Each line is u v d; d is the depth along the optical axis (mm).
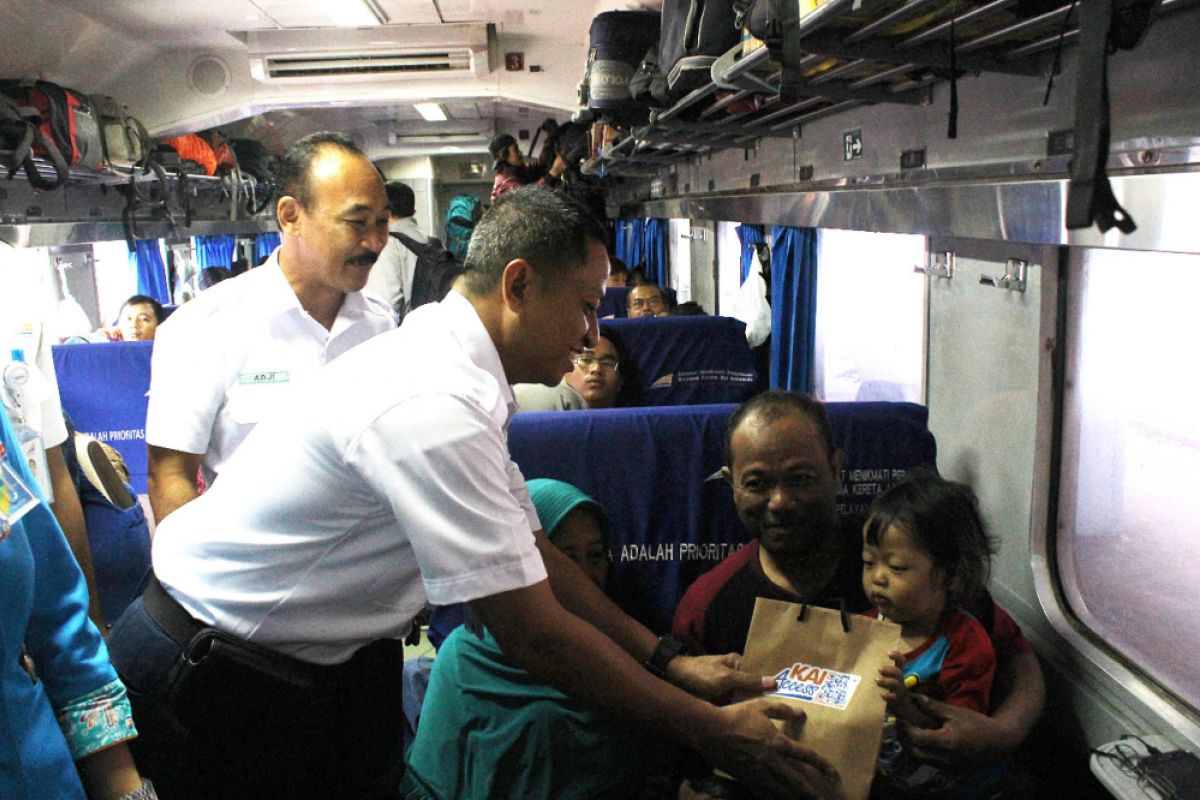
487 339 1464
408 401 1315
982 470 2891
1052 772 2469
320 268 2316
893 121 3121
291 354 2361
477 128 13102
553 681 1389
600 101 4707
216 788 1522
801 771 1611
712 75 2850
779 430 1915
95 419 4723
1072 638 2436
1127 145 1898
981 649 1893
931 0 1684
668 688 1457
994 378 2781
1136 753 1977
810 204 3949
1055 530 2555
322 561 1445
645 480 2531
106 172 5730
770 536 1954
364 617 1521
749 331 5504
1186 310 2150
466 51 6906
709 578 2096
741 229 5746
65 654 1256
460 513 1303
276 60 6930
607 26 4668
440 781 2018
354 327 2473
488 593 1316
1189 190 1684
